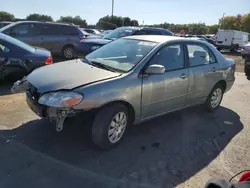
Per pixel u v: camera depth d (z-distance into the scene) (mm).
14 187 2715
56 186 2773
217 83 5285
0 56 5891
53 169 3068
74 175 2984
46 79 3498
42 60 6316
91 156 3398
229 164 3453
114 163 3287
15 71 6062
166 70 4141
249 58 10055
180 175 3139
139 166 3264
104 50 4562
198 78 4711
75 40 11195
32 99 3473
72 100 3096
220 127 4676
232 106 6004
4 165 3086
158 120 4805
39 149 3484
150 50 4004
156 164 3334
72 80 3371
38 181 2834
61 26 10922
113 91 3373
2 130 3980
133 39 4559
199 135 4285
